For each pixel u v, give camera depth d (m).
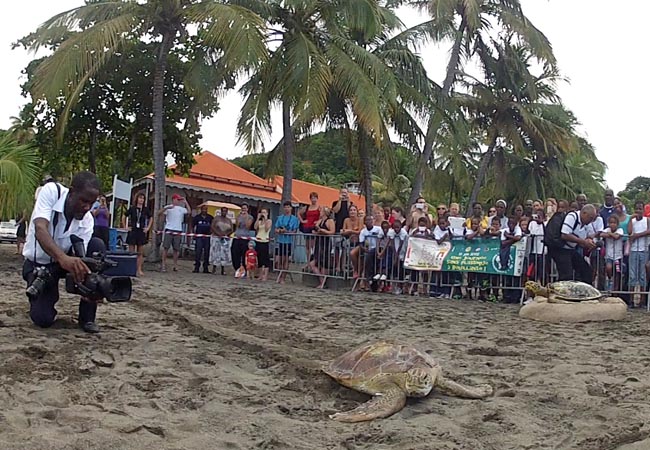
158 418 3.96
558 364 6.07
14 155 15.86
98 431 3.62
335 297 11.84
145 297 9.73
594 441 3.83
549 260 11.72
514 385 5.20
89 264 5.80
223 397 4.50
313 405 4.48
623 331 8.38
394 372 4.52
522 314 9.70
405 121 22.31
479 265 12.19
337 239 14.27
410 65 21.78
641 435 3.94
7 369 4.80
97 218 13.58
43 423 3.75
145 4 18.14
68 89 17.78
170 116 22.75
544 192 34.69
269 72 19.22
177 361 5.46
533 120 27.84
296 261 15.02
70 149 23.22
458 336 7.70
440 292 12.92
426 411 4.40
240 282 14.27
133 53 21.97
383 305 10.82
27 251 6.21
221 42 16.86
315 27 19.48
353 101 17.95
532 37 24.41
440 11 22.12
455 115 23.91
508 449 3.70
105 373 4.96
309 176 49.03
